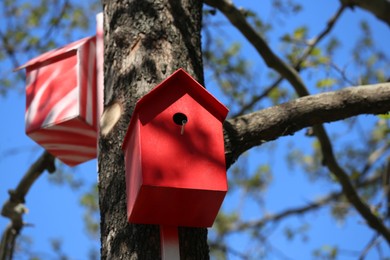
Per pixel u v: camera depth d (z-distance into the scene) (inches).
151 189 224.2
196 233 236.1
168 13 270.8
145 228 231.9
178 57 261.9
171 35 265.9
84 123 325.4
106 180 245.1
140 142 231.8
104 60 271.7
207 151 235.8
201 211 232.7
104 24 280.7
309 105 260.5
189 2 280.2
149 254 227.0
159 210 229.1
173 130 237.0
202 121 242.1
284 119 259.0
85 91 331.9
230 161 253.4
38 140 339.6
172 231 232.4
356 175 593.0
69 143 340.2
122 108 251.8
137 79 254.4
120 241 231.3
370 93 261.6
